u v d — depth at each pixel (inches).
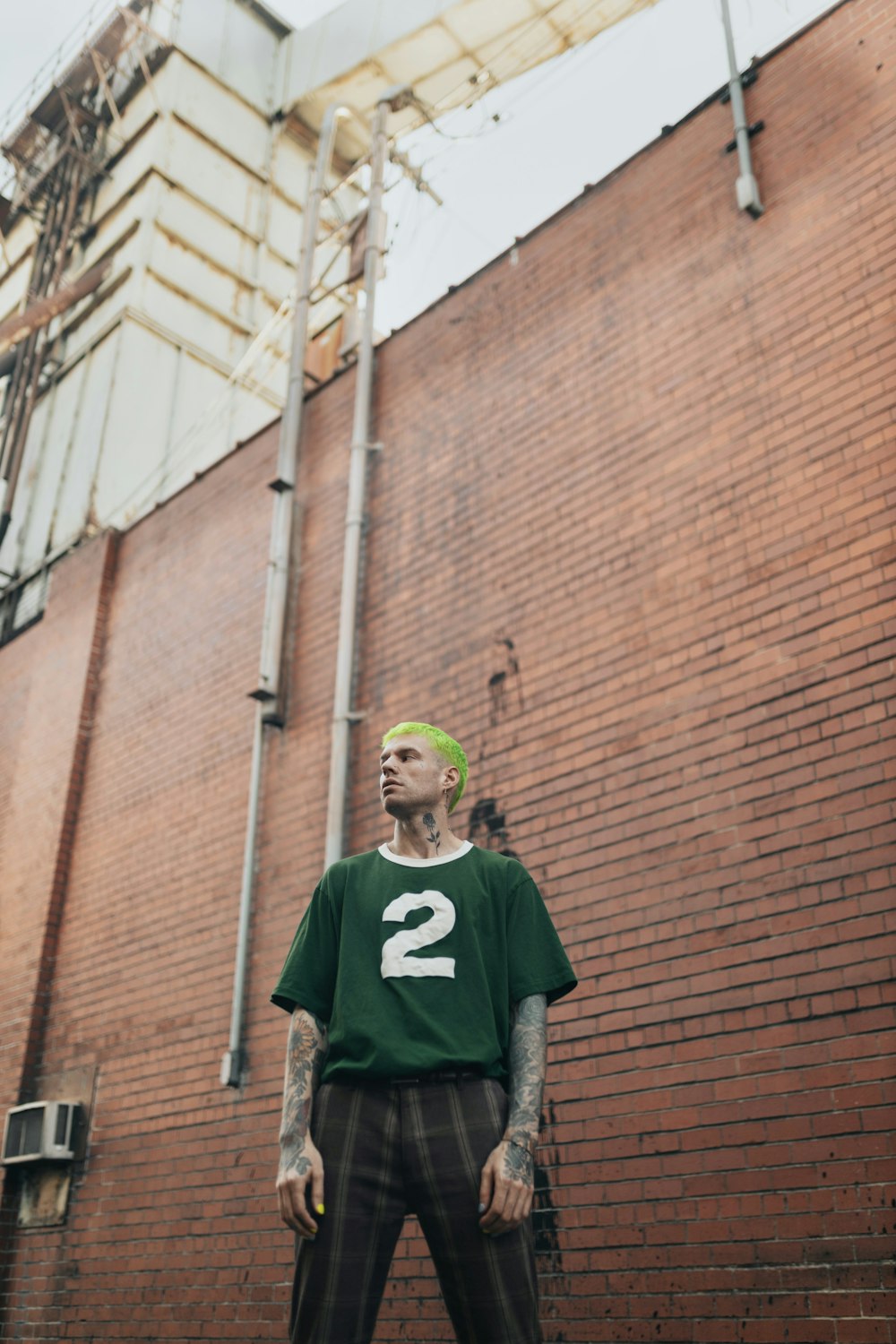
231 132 541.0
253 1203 222.7
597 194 255.1
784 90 223.3
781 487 193.6
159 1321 227.9
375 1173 81.0
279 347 520.7
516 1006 89.6
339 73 522.6
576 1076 179.5
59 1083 284.8
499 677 226.4
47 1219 265.4
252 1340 209.0
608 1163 170.2
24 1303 259.8
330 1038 87.2
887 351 187.0
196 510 343.3
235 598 309.9
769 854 171.5
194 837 283.0
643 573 209.2
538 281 260.8
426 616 249.3
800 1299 144.7
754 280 213.5
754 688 183.9
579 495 228.2
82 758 336.8
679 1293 155.6
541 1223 173.6
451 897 92.2
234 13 564.7
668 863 183.3
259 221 538.9
